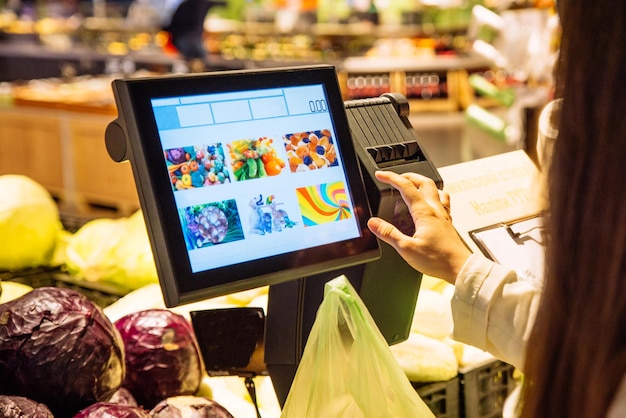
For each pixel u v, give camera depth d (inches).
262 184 42.2
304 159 43.7
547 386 33.1
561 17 32.5
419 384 53.0
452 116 275.1
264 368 47.2
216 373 48.1
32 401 40.8
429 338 56.2
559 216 32.5
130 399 47.1
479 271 41.7
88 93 229.0
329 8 341.1
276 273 41.6
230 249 40.5
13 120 223.9
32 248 71.9
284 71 44.1
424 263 42.7
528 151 107.8
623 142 30.5
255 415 50.8
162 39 318.3
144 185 38.9
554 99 33.7
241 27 342.6
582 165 31.7
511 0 151.7
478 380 55.1
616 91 30.5
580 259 31.8
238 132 42.0
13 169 227.3
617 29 30.4
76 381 42.9
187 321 52.0
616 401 31.5
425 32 322.3
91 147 207.9
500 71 281.3
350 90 288.4
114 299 67.2
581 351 31.7
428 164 48.8
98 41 343.9
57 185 218.4
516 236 53.2
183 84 40.6
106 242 68.7
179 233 39.1
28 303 44.0
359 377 39.7
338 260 43.6
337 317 40.0
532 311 40.3
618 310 31.0
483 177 57.4
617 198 30.8
